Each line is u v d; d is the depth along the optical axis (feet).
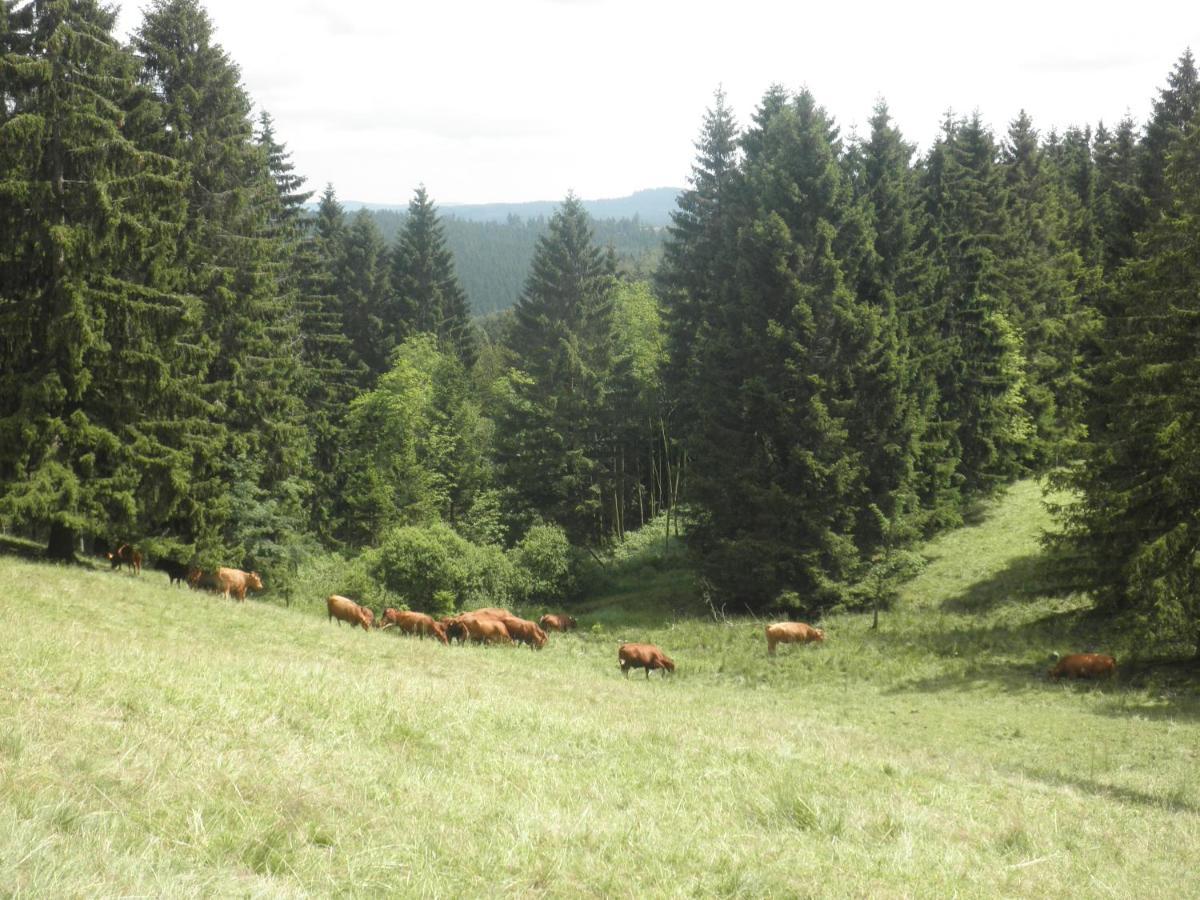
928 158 168.35
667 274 201.36
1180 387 76.07
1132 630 80.74
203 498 94.84
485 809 28.76
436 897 21.02
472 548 137.28
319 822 24.76
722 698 77.41
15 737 24.97
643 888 24.06
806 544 120.47
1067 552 115.24
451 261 264.11
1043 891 28.55
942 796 39.91
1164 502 78.43
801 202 126.41
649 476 200.75
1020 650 91.71
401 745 35.58
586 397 184.44
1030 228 175.22
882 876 27.68
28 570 74.95
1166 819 41.52
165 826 22.07
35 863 17.07
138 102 97.40
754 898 24.32
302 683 43.11
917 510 126.21
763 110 168.55
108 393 86.63
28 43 80.94
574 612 143.23
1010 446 148.87
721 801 34.45
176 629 66.49
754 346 123.54
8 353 83.20
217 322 105.29
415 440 182.80
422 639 93.81
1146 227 122.93
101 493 83.71
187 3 107.45
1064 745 63.31
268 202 125.08
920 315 135.95
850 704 80.23
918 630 104.78
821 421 117.80
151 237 87.66
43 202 80.33
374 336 229.45
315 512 166.91
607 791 33.68
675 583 151.12
